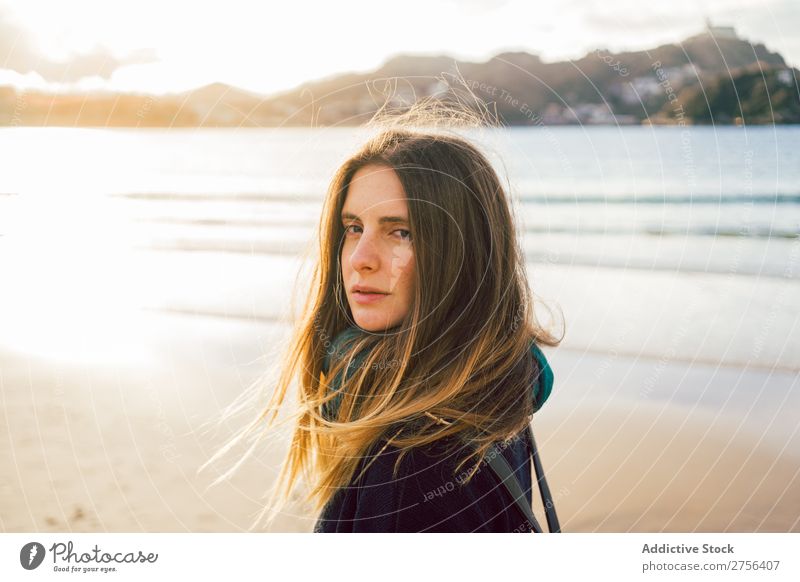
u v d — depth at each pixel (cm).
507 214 101
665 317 554
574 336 516
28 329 488
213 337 473
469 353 89
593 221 821
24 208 588
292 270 531
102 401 386
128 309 518
